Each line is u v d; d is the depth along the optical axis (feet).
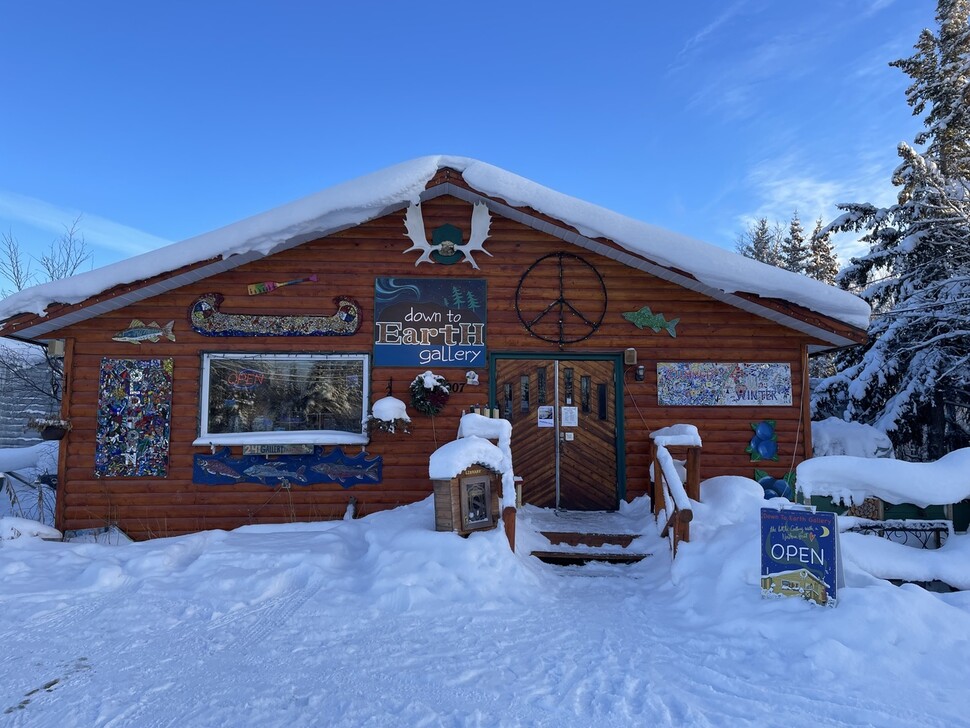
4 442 45.42
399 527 22.49
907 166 47.37
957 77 48.88
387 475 27.35
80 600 17.76
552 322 28.35
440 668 13.42
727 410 27.91
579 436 28.12
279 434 27.14
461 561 19.02
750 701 11.73
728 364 28.12
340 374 28.02
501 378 28.35
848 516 18.90
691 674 13.01
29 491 37.32
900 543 19.19
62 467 26.37
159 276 25.22
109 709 11.79
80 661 13.96
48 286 24.59
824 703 11.59
